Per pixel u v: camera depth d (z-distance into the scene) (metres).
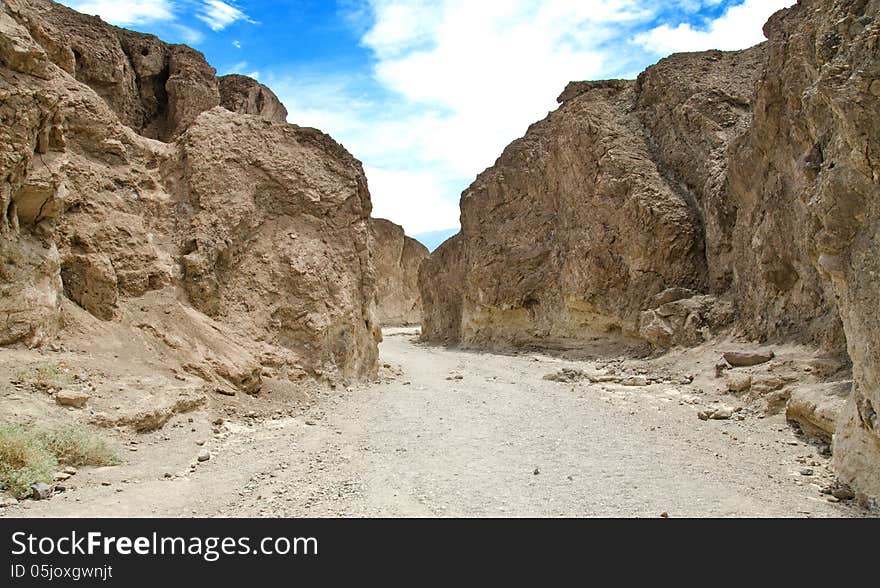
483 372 17.36
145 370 9.05
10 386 7.23
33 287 8.36
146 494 6.14
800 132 11.74
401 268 52.34
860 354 6.58
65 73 11.44
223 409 9.63
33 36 10.84
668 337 16.66
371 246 15.38
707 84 19.64
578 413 10.98
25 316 8.11
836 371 10.43
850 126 6.46
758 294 14.12
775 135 13.46
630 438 9.16
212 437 8.50
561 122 23.92
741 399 11.47
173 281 11.03
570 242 22.83
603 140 21.38
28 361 7.75
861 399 6.68
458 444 8.59
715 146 18.27
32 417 6.85
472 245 28.89
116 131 11.75
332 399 11.88
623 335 20.03
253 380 10.73
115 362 8.83
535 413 10.91
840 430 7.36
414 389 13.70
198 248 11.59
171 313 10.58
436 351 26.98
